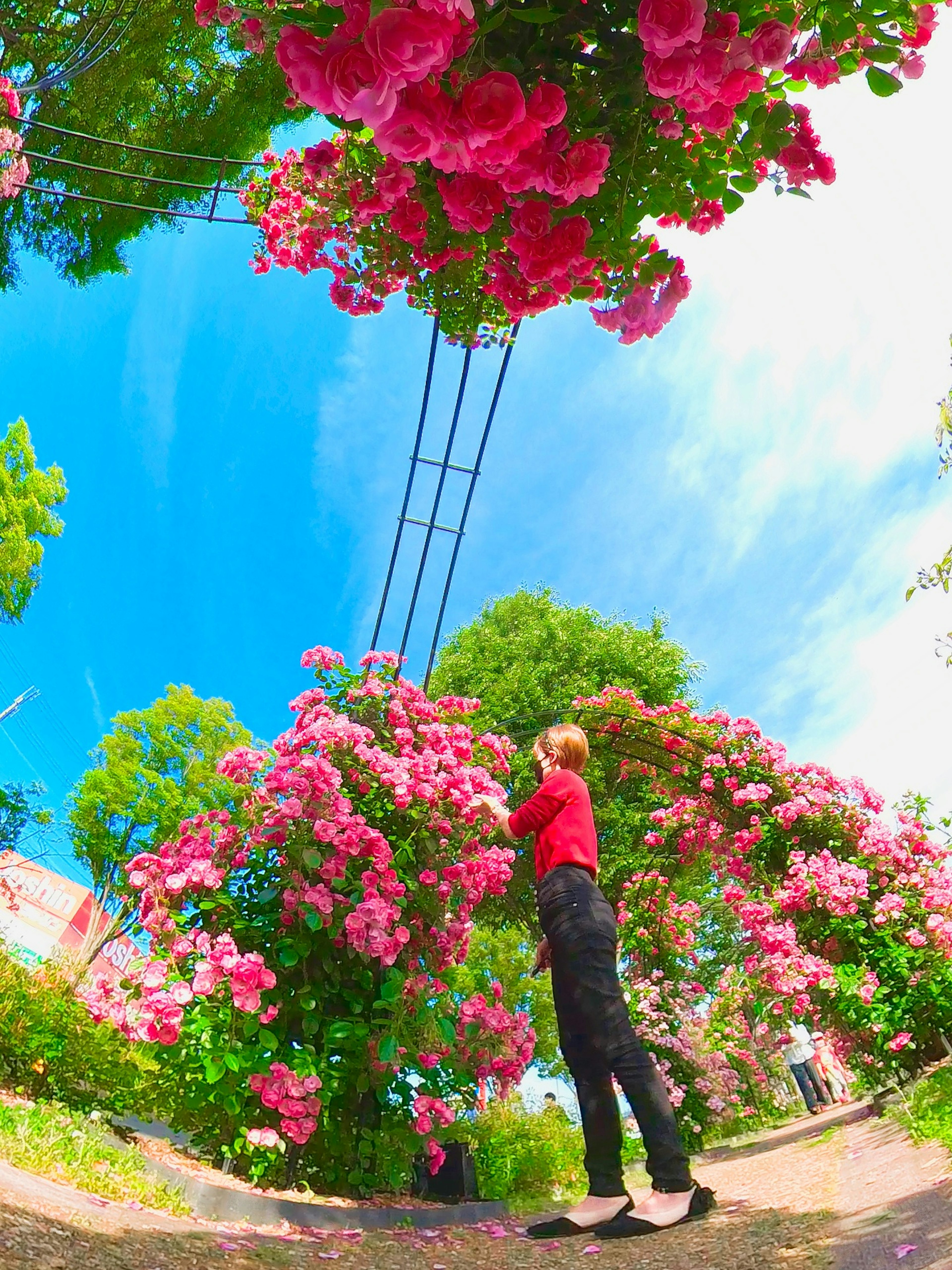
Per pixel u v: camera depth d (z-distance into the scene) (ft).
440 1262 8.38
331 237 11.30
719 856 25.23
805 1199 9.45
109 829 67.56
